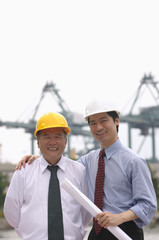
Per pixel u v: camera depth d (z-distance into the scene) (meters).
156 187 28.05
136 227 2.73
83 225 3.04
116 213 2.72
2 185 29.50
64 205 2.70
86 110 2.94
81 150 61.72
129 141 61.69
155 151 64.12
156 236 16.66
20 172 2.79
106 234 2.77
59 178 2.79
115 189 2.77
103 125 2.86
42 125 2.76
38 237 2.62
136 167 2.70
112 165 2.83
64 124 2.80
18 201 2.77
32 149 59.34
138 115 63.53
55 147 2.77
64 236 2.63
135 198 2.67
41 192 2.71
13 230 18.75
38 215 2.66
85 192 2.94
